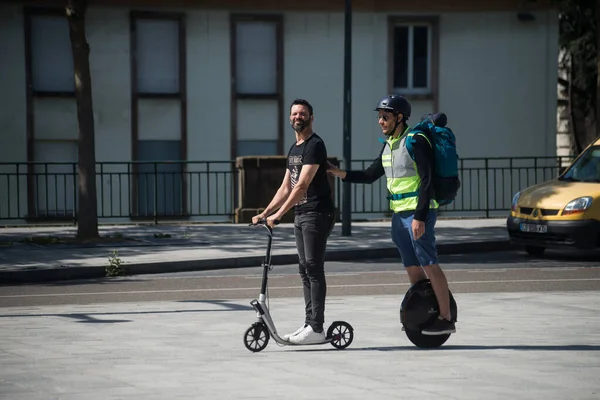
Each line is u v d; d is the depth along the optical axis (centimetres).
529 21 3941
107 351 1186
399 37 3884
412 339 1191
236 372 1043
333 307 1574
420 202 1134
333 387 959
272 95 3775
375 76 3838
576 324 1379
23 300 1747
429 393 928
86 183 2647
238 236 2800
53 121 3616
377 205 3806
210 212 3706
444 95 3906
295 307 1588
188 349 1199
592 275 2069
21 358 1139
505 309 1540
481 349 1178
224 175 3422
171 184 3681
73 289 1912
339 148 3819
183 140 3712
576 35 4928
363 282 1961
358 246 2508
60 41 3616
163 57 3697
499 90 3944
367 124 3838
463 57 3912
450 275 2078
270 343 1246
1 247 2539
